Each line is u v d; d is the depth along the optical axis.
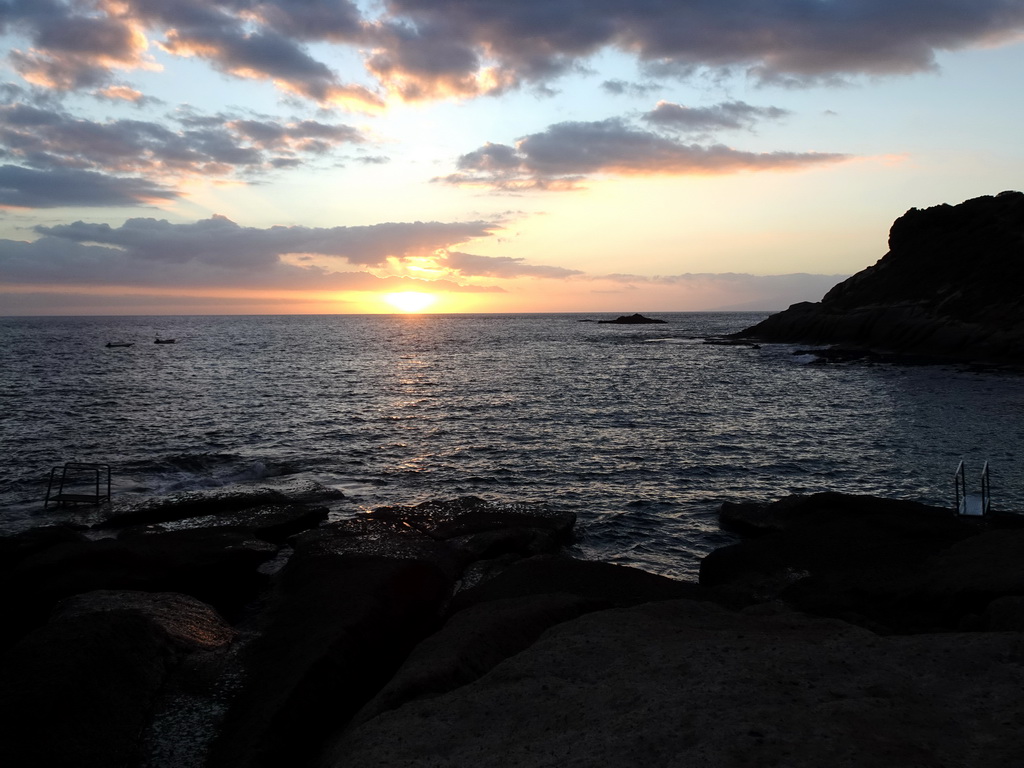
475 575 12.90
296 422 35.03
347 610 9.30
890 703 5.09
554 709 5.55
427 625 10.65
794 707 5.09
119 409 38.34
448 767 4.84
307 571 11.84
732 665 6.01
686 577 15.19
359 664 8.42
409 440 30.53
